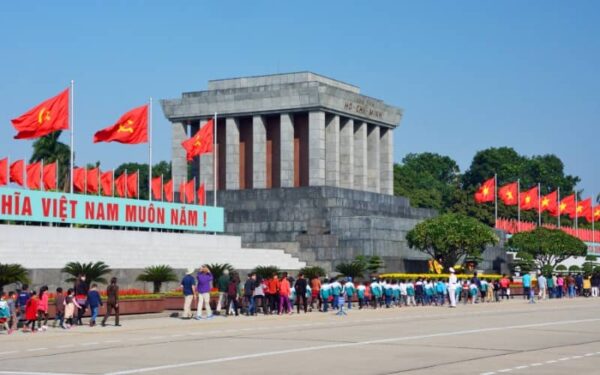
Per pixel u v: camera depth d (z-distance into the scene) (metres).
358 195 112.06
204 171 115.31
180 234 86.69
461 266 105.44
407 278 86.19
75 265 66.81
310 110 111.25
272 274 78.75
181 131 117.31
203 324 51.44
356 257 94.38
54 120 73.88
